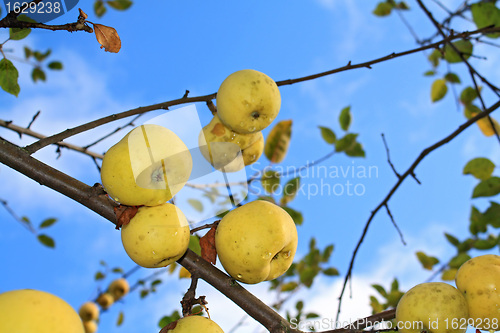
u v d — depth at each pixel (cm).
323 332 59
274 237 61
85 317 104
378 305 95
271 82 66
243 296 61
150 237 59
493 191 85
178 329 57
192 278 62
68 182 61
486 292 60
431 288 60
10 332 46
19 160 60
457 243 97
